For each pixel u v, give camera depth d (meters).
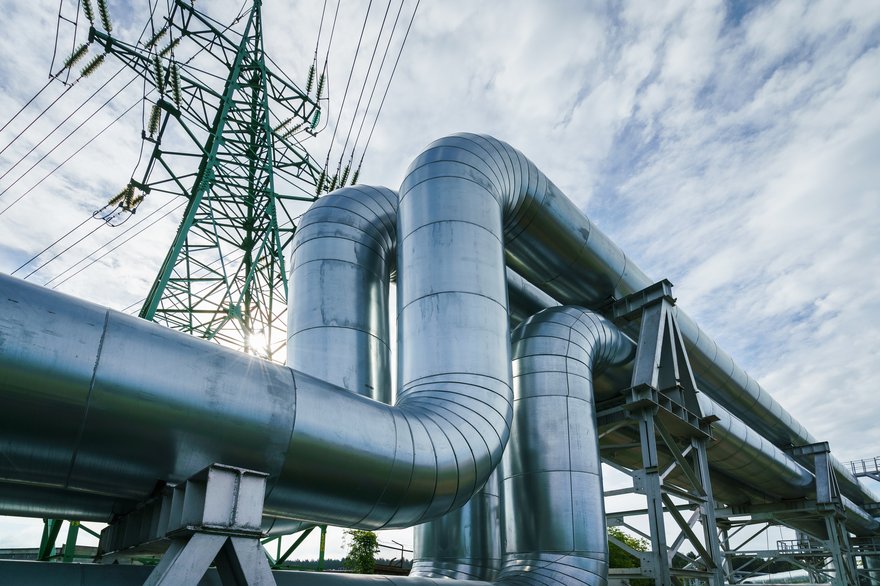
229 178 23.41
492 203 11.85
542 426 12.59
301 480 6.71
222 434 6.04
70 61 18.12
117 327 5.64
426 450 7.89
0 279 5.13
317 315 11.81
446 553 13.12
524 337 13.88
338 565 28.47
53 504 6.91
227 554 5.35
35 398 4.98
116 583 5.91
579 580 11.07
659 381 15.95
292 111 27.34
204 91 23.80
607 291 16.91
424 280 10.54
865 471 49.94
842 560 26.89
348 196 13.34
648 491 13.95
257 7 26.72
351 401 7.45
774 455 23.97
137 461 5.68
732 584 30.48
